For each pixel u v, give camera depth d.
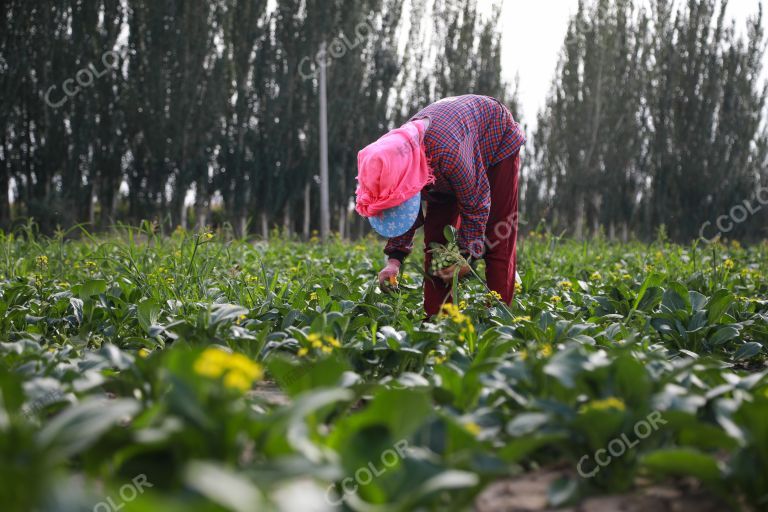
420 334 3.27
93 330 4.18
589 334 3.78
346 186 24.42
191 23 22.08
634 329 3.96
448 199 4.36
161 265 5.60
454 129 3.87
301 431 1.64
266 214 23.22
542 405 2.03
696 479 2.08
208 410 1.66
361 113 24.56
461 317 3.14
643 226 25.80
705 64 25.53
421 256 8.98
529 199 25.84
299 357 3.07
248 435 1.69
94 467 1.72
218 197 23.53
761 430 1.81
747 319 4.60
